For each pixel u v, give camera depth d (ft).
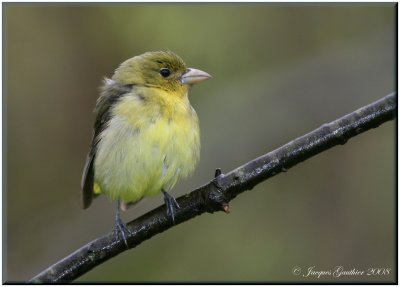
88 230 44.50
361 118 25.13
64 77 47.57
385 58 48.80
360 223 44.70
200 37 47.65
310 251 44.24
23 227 45.11
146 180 30.48
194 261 44.16
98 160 31.48
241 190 25.80
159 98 31.17
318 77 48.55
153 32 47.55
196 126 31.55
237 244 44.55
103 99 32.55
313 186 45.96
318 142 25.32
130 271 43.98
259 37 48.62
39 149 46.65
